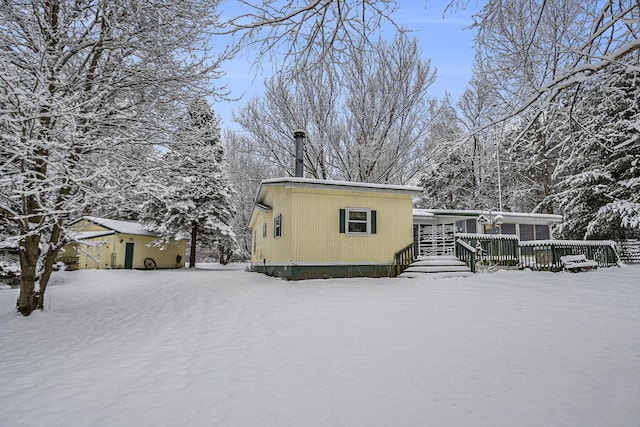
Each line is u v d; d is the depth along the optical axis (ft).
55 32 27.48
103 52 30.40
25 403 13.32
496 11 14.15
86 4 26.99
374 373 15.11
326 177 64.90
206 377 15.29
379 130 61.16
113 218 99.25
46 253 30.86
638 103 17.11
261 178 69.51
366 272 43.98
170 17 27.12
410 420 11.32
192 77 29.73
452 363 16.02
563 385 13.62
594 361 15.90
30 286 29.86
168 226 89.04
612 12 14.21
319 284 37.91
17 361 19.24
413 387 13.69
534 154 20.62
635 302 27.50
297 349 18.60
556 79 14.23
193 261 93.86
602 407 11.97
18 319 28.17
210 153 34.47
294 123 61.16
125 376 15.85
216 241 99.09
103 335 24.57
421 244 59.06
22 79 25.16
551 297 29.53
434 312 25.21
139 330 25.02
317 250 42.50
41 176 27.53
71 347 21.90
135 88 29.94
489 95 20.06
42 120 27.30
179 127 31.83
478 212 59.16
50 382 15.48
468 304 27.43
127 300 38.24
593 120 18.79
